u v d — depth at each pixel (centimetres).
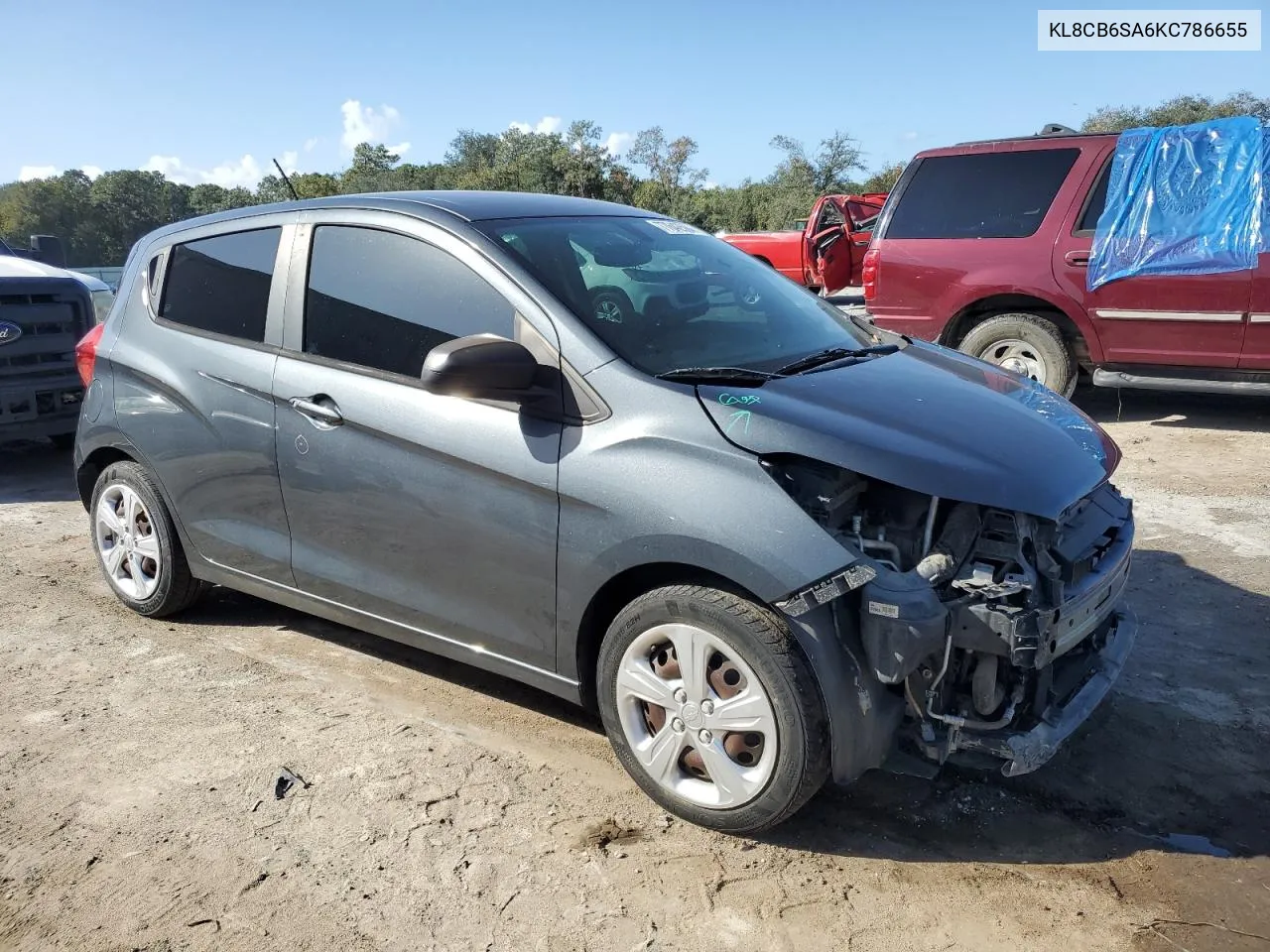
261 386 382
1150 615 445
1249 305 680
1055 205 749
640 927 260
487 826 303
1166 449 709
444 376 289
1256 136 680
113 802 318
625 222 398
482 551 325
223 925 263
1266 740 347
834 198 1517
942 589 274
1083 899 269
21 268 750
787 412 287
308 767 337
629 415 295
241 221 416
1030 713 284
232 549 414
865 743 272
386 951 253
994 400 330
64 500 695
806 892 273
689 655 288
